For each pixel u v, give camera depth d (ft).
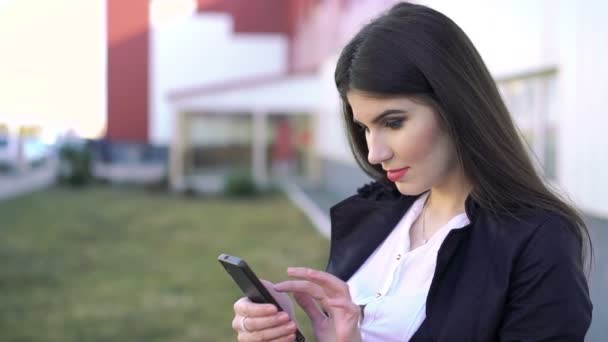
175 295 19.27
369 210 4.75
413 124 3.51
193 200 47.83
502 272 3.42
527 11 16.84
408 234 4.35
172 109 55.42
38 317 16.96
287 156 58.59
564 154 14.93
